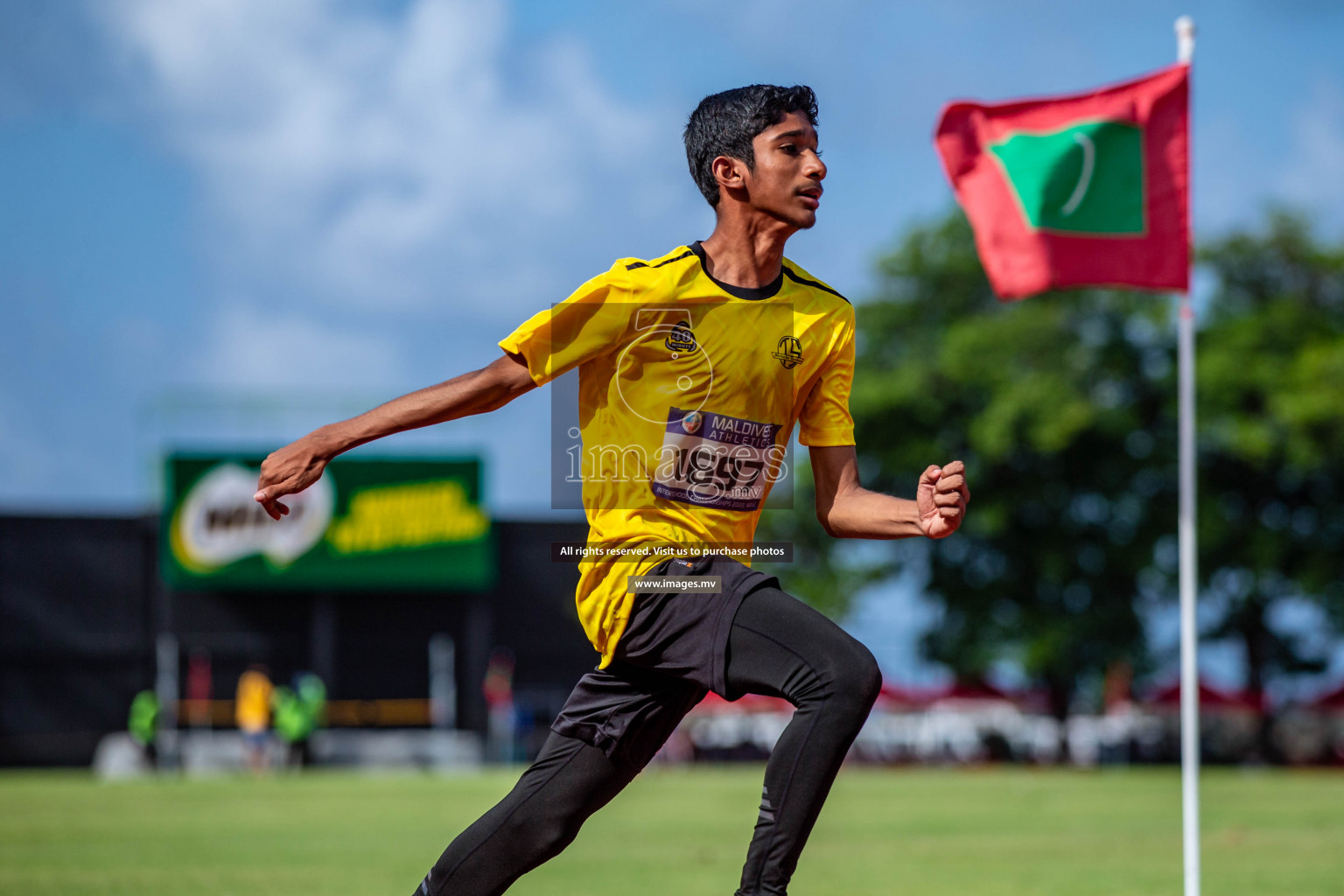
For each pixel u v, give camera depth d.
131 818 53.66
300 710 118.56
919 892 28.23
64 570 136.12
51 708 134.75
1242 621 161.12
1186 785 25.19
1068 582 158.88
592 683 14.25
